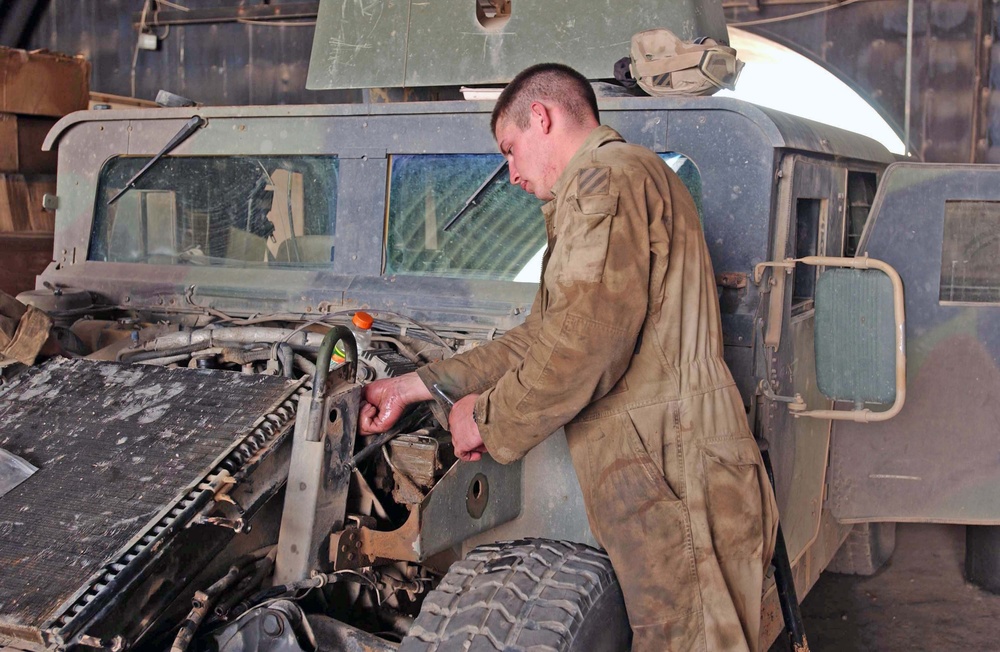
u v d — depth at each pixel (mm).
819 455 3092
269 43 7797
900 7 6590
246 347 2467
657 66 2484
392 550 2020
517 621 1839
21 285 4156
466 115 2609
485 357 2197
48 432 2088
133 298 2941
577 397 1920
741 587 2021
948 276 2988
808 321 2879
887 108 6703
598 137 2102
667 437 2014
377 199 2711
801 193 2553
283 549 2000
